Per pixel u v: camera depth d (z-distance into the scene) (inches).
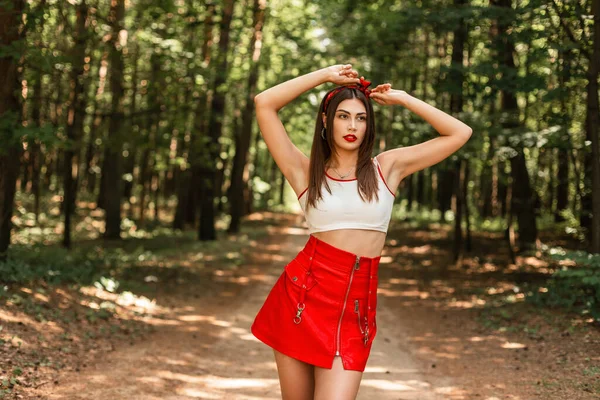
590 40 407.8
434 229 1018.7
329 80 118.6
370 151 115.5
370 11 658.8
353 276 112.9
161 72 540.1
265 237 1010.1
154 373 254.7
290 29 860.0
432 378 269.4
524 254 692.7
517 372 266.8
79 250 643.5
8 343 248.5
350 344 112.1
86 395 212.7
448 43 736.3
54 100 478.0
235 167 1008.2
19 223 917.8
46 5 370.6
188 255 713.6
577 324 339.9
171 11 538.0
